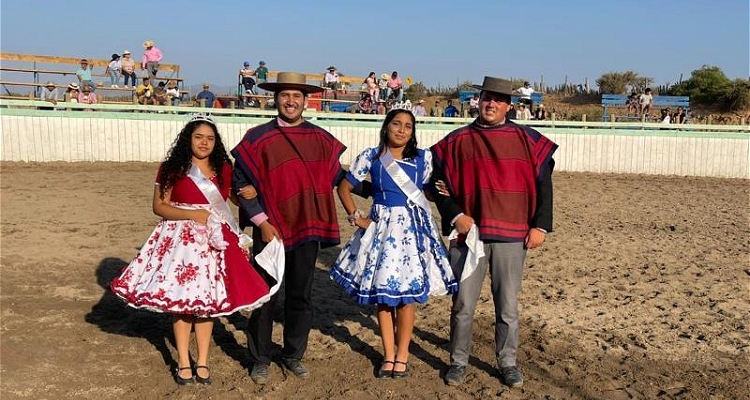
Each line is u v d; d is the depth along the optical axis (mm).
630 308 7027
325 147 4871
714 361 5617
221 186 4848
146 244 4781
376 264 4773
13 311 6203
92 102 19656
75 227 10047
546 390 4934
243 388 4785
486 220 4672
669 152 22328
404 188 4809
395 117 4785
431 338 5977
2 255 8164
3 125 17359
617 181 19875
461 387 4930
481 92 4812
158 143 18812
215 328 6035
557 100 47469
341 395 4730
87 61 21266
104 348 5434
